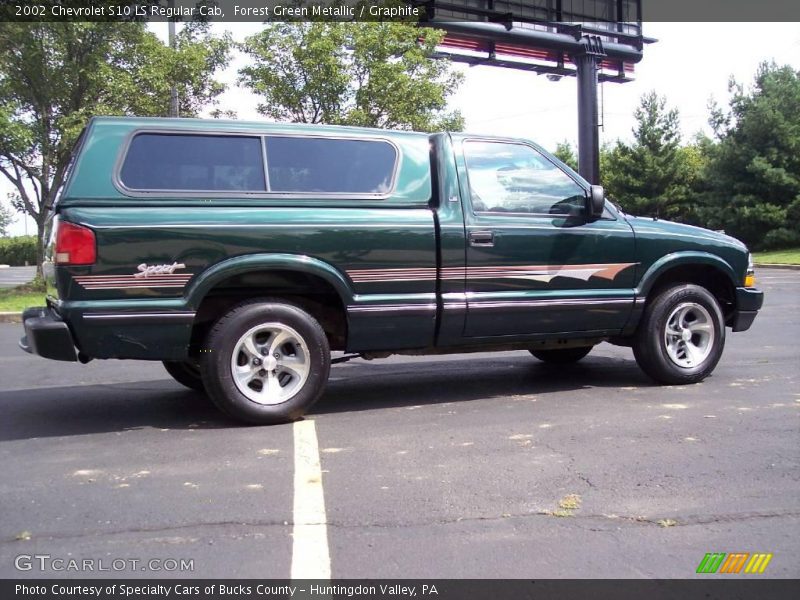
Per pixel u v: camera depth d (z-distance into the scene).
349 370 7.28
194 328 5.07
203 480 3.86
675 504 3.50
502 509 3.45
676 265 6.00
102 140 4.62
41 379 7.05
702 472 3.93
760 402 5.51
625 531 3.21
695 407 5.36
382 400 5.81
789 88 34.06
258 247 4.72
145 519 3.34
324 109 15.60
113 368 7.69
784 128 33.16
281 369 4.95
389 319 5.09
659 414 5.15
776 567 2.88
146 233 4.51
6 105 15.62
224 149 4.87
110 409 5.62
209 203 4.73
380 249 5.02
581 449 4.35
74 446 4.54
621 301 5.79
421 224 5.14
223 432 4.83
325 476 3.91
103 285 4.46
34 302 14.78
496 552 3.01
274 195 4.89
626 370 7.01
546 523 3.29
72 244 4.41
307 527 3.25
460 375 6.92
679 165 38.47
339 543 3.09
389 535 3.17
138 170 4.65
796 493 3.64
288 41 15.21
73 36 15.24
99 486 3.78
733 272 6.26
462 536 3.16
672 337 6.10
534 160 5.64
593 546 3.06
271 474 3.95
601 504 3.50
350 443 4.54
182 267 4.59
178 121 4.80
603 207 5.59
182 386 6.60
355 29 15.19
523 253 5.43
